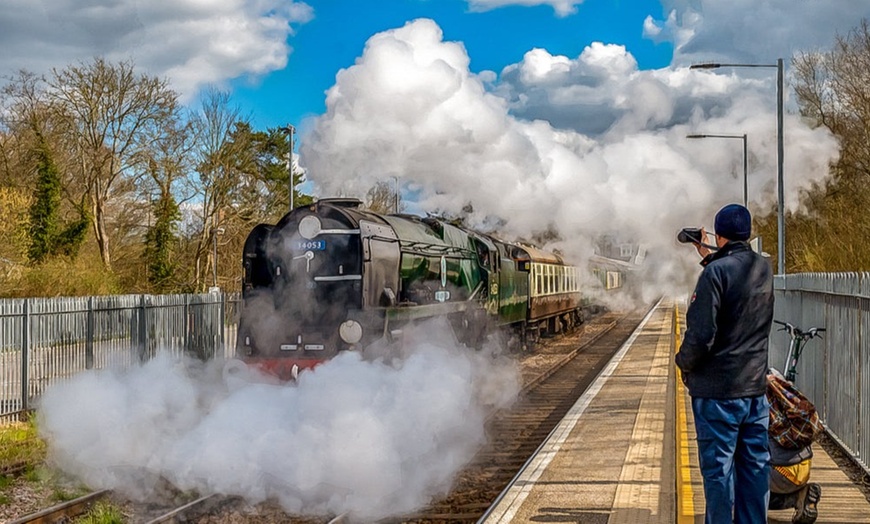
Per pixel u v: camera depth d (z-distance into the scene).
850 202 26.42
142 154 34.91
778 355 15.93
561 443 10.77
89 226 33.91
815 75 30.75
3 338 14.49
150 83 34.34
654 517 7.28
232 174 38.94
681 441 10.35
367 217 14.18
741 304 5.14
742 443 5.32
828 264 23.16
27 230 29.89
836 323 10.01
